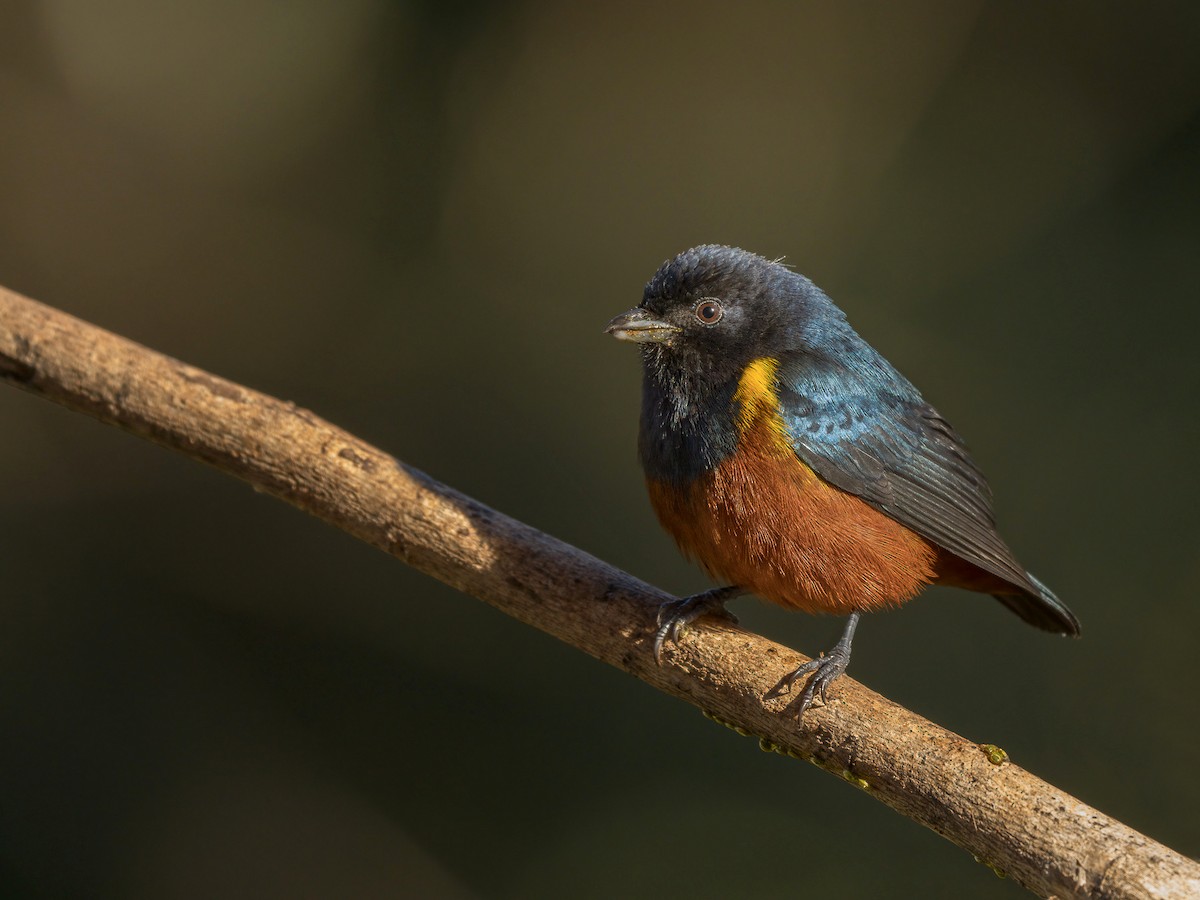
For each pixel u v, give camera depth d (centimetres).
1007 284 1508
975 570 834
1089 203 1507
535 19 1659
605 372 1577
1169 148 1494
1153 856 497
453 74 1661
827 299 868
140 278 1603
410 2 1670
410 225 1634
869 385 827
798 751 612
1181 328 1430
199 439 711
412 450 1546
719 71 1652
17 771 1266
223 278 1611
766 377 780
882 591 784
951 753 557
